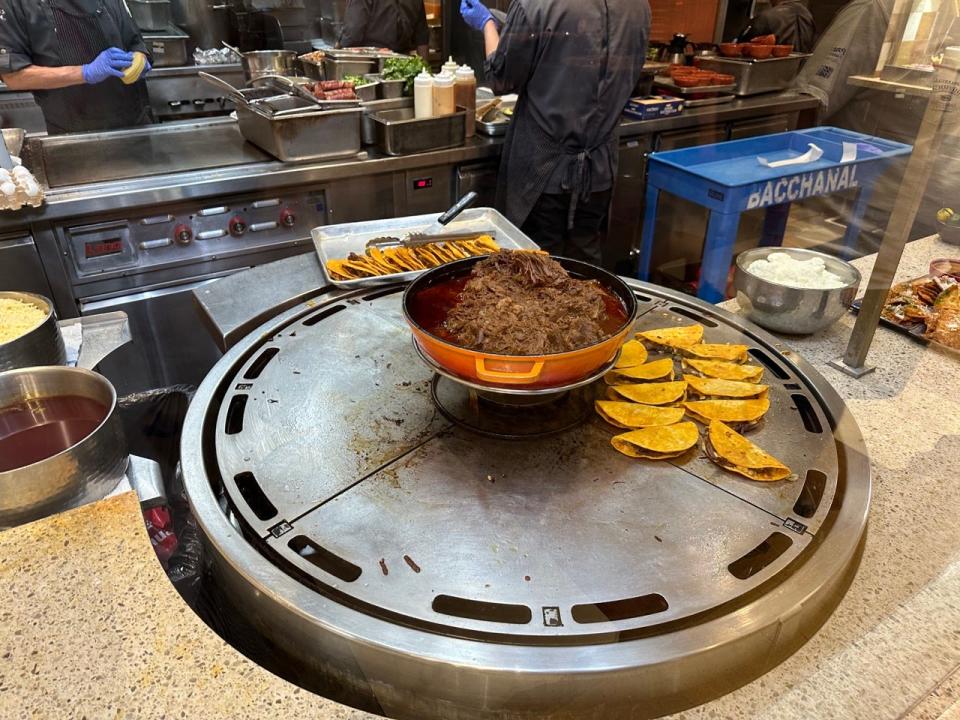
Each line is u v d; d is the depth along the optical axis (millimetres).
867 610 807
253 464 956
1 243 1973
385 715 762
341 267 1533
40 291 2088
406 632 711
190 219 2240
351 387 1132
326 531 843
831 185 1757
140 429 1362
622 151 2998
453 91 2641
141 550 748
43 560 732
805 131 1896
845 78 1569
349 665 733
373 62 3047
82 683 623
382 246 1742
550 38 2219
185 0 3008
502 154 2686
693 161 2516
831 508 897
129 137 2598
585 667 675
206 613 901
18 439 880
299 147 2389
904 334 1403
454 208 1680
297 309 1386
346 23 3221
